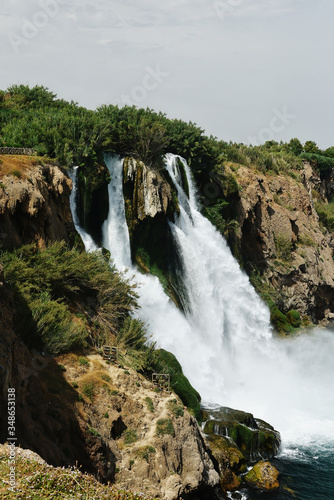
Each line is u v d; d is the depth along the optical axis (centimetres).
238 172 6003
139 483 2325
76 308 3067
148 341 3512
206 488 2644
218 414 3231
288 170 7356
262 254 5862
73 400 2433
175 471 2506
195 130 5256
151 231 4266
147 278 4075
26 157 3372
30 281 2833
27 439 2041
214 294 4706
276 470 2931
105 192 4025
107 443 2381
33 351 2528
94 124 3997
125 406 2612
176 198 4625
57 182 3381
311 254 6400
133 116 4684
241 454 2950
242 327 4859
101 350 2919
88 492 1714
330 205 8988
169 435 2562
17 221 3036
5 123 4206
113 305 3244
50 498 1587
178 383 3116
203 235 4934
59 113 4600
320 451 3275
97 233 3962
